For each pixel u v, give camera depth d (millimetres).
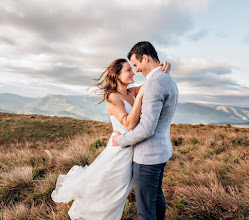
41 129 23422
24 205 2893
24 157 5812
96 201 1887
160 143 1520
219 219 2133
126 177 1789
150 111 1343
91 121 30047
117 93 1734
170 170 4156
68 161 4496
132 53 1606
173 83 1525
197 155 5289
